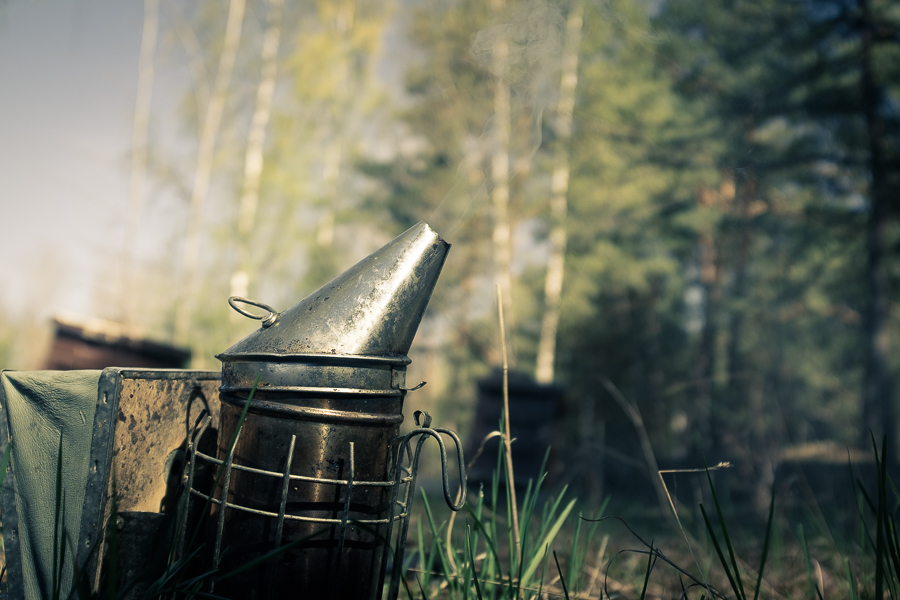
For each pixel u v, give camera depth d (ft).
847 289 55.36
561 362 54.54
